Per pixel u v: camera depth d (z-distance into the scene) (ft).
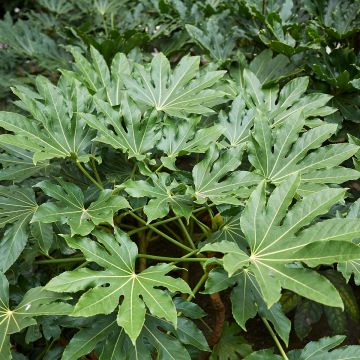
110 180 3.67
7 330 2.61
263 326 5.04
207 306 5.10
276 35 4.96
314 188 3.17
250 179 3.22
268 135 3.36
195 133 3.50
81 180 4.05
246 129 3.81
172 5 6.23
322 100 4.01
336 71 5.05
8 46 7.07
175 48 5.94
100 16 7.20
